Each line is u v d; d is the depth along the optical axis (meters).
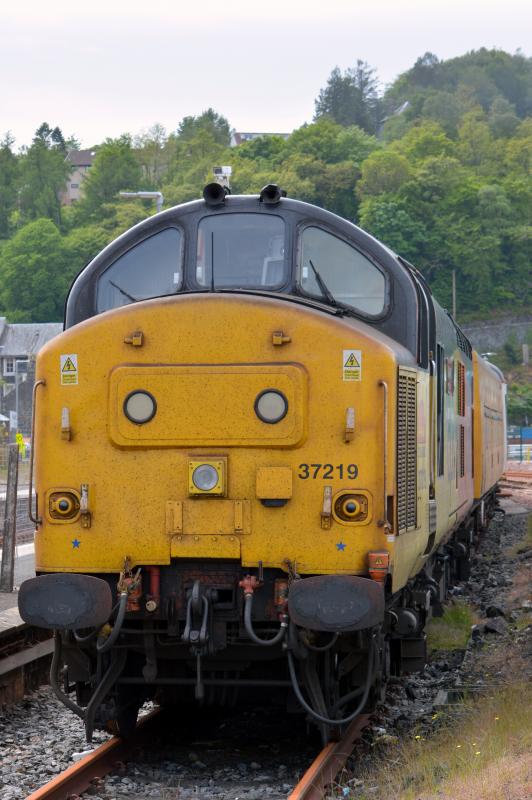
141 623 19.69
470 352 45.06
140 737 21.33
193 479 18.70
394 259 21.89
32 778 19.20
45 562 19.20
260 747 21.06
